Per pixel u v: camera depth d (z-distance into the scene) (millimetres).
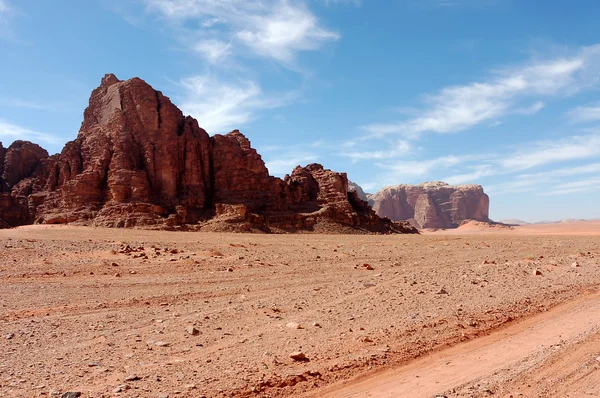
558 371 8430
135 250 26719
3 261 21078
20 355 8977
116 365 8516
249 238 43531
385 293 15086
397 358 9297
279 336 10523
